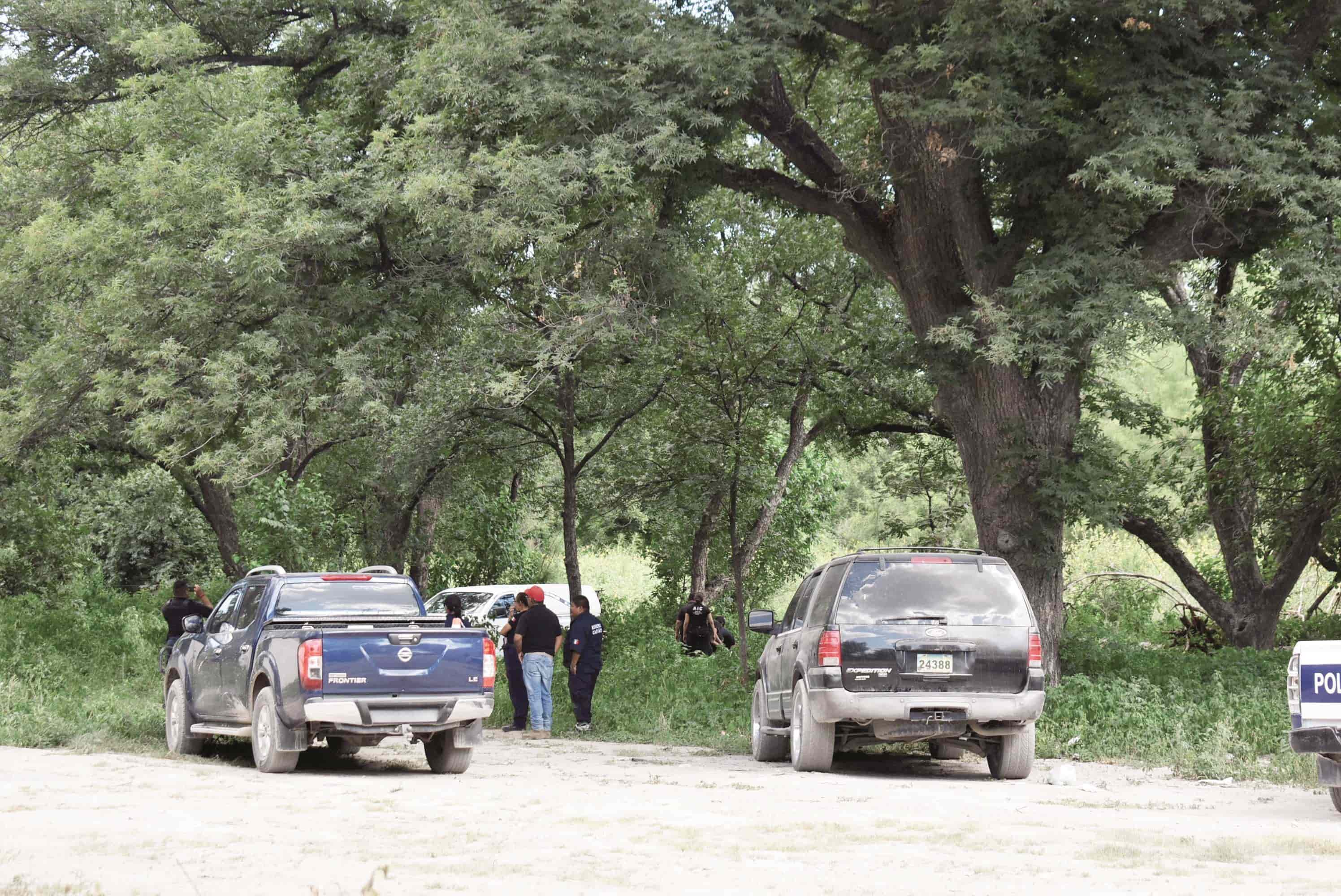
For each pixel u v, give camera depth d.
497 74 26.08
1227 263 29.55
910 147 27.59
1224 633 40.34
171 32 30.19
